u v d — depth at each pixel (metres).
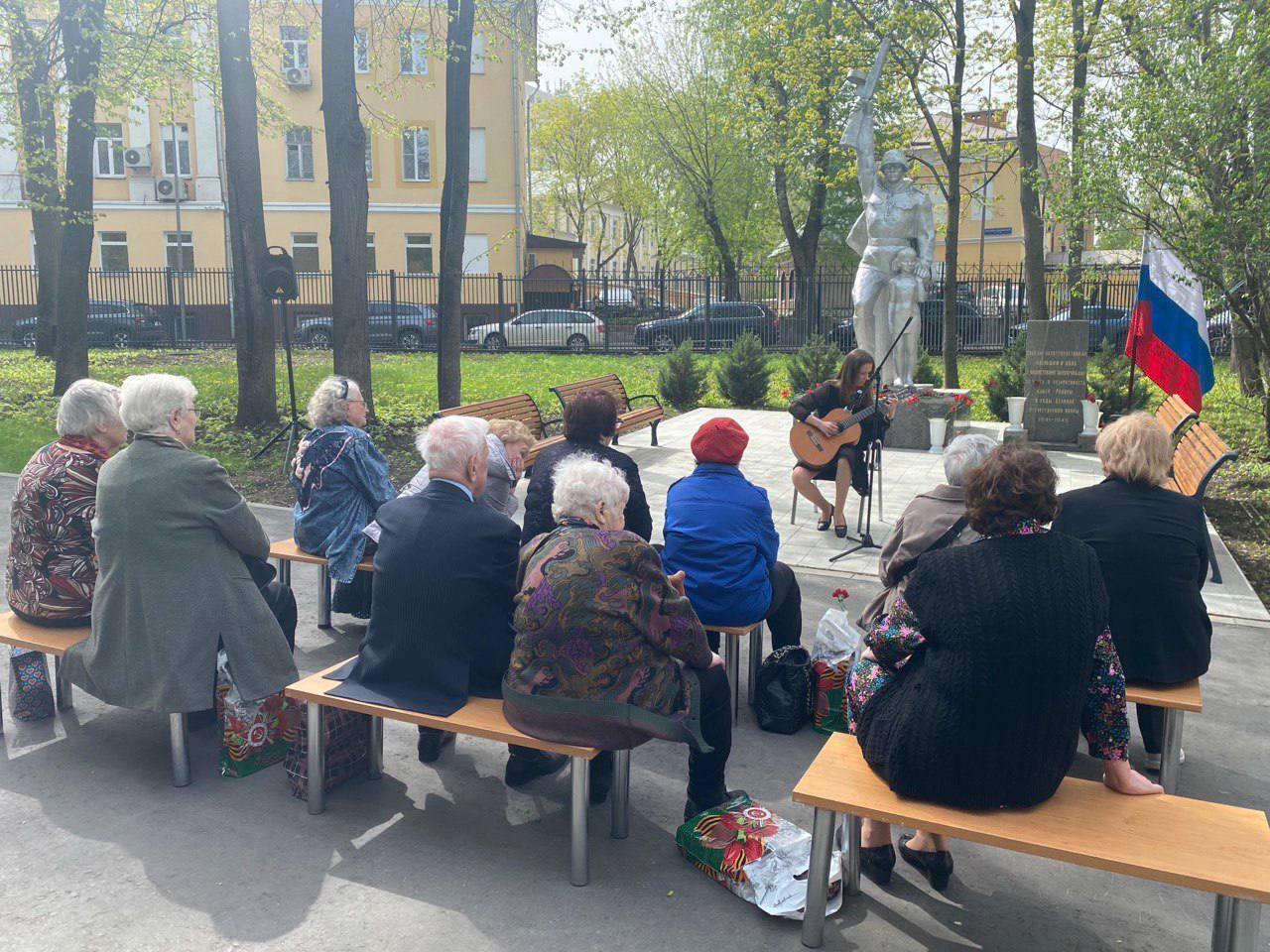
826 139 21.34
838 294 27.95
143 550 3.74
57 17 14.47
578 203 51.69
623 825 3.53
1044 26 16.36
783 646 4.82
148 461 3.77
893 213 12.03
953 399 11.95
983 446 3.75
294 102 33.59
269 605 4.35
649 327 27.83
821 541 7.55
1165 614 3.74
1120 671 2.81
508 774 3.90
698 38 34.03
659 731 3.16
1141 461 3.80
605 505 3.34
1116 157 9.15
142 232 33.34
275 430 11.77
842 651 4.45
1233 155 8.77
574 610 3.14
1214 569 6.66
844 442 7.50
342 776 3.85
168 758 4.10
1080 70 15.48
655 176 36.88
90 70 13.89
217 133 33.03
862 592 6.40
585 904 3.13
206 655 3.80
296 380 17.89
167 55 16.34
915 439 11.71
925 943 2.99
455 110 11.95
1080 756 4.18
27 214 32.28
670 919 3.07
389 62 33.31
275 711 4.02
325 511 5.27
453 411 8.60
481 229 34.47
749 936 3.00
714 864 3.27
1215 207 8.84
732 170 34.34
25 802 3.71
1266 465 10.46
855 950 2.95
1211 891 2.48
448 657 3.53
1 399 14.45
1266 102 8.63
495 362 24.14
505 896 3.17
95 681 3.88
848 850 3.20
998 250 45.47
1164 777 3.81
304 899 3.13
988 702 2.68
